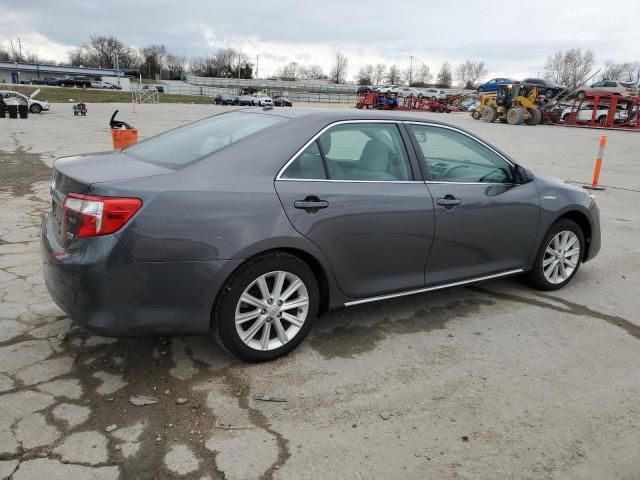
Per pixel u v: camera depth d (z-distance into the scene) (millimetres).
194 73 137000
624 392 3182
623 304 4566
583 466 2529
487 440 2682
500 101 33281
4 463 2354
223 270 2941
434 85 128875
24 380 2998
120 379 3055
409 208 3617
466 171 4105
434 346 3648
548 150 18422
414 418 2828
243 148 3174
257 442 2580
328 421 2768
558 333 3947
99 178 2869
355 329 3850
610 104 31344
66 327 3629
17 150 13469
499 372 3348
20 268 4730
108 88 85625
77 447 2479
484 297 4594
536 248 4535
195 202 2877
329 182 3359
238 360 3299
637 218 8070
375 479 2375
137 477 2320
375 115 3730
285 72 148125
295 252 3264
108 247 2723
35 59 140750
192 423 2697
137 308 2828
